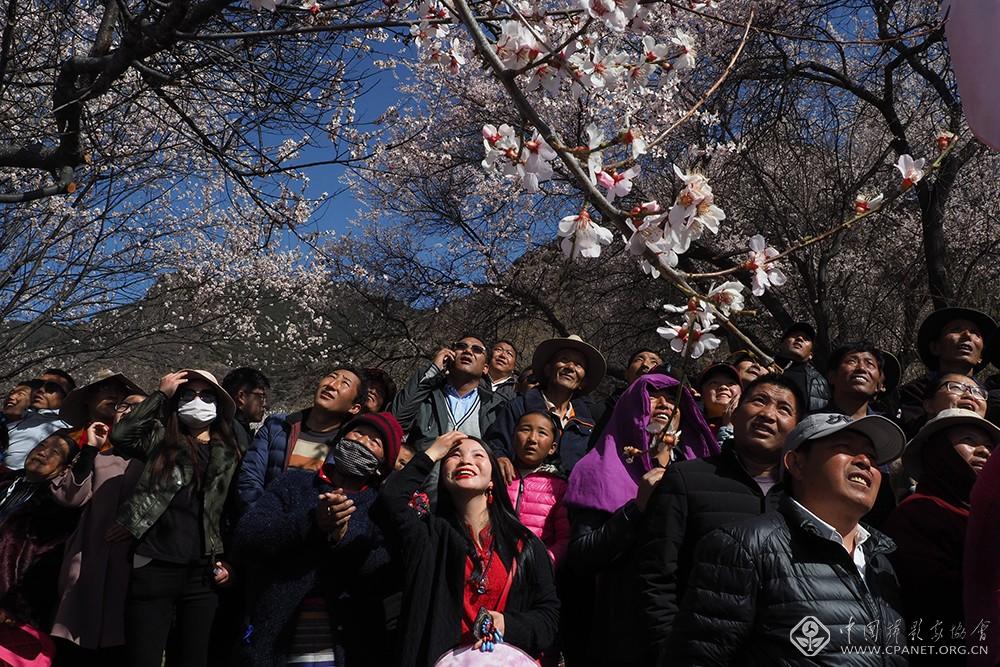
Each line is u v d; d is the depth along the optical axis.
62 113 4.80
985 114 1.62
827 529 2.47
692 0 3.06
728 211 12.52
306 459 4.34
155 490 4.27
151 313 11.96
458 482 3.46
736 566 2.42
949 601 2.80
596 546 3.36
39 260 9.83
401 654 3.24
